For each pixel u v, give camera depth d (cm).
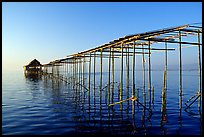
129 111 2044
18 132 1432
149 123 1628
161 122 1648
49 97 3030
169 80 6512
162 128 1497
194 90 3762
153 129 1477
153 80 6575
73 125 1588
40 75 8650
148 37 1878
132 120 1719
